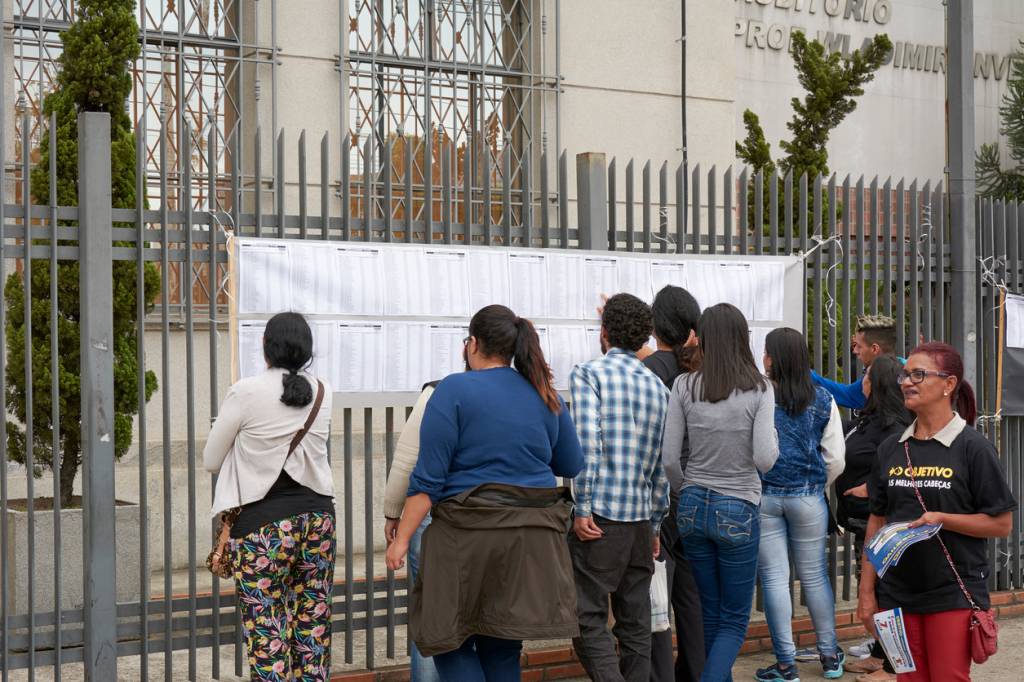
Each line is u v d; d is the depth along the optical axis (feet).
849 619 21.63
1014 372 24.43
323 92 29.53
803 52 33.53
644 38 33.78
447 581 13.14
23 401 20.61
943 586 12.30
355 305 17.48
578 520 15.16
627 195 20.11
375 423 29.12
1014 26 54.95
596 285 19.43
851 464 18.95
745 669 19.65
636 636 15.69
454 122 31.58
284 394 14.78
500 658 13.78
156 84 27.76
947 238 24.36
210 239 16.94
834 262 22.09
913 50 50.52
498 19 32.35
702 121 34.76
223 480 14.88
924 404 12.52
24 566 19.98
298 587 15.34
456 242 19.19
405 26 30.89
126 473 25.86
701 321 16.15
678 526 16.21
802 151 32.94
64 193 20.51
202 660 19.61
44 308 20.10
